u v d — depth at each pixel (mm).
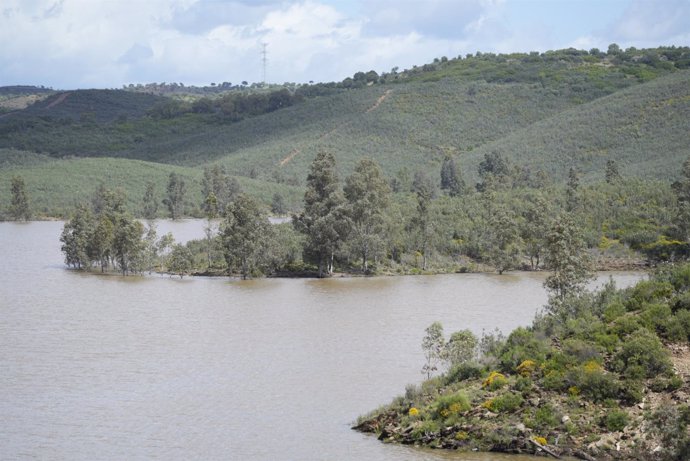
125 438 56281
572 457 47656
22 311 105000
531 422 50250
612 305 62844
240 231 140875
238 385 68875
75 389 68438
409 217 166000
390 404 58250
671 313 59125
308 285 129375
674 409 47562
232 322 96500
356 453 51062
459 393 53906
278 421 59031
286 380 70062
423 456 49594
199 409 62406
